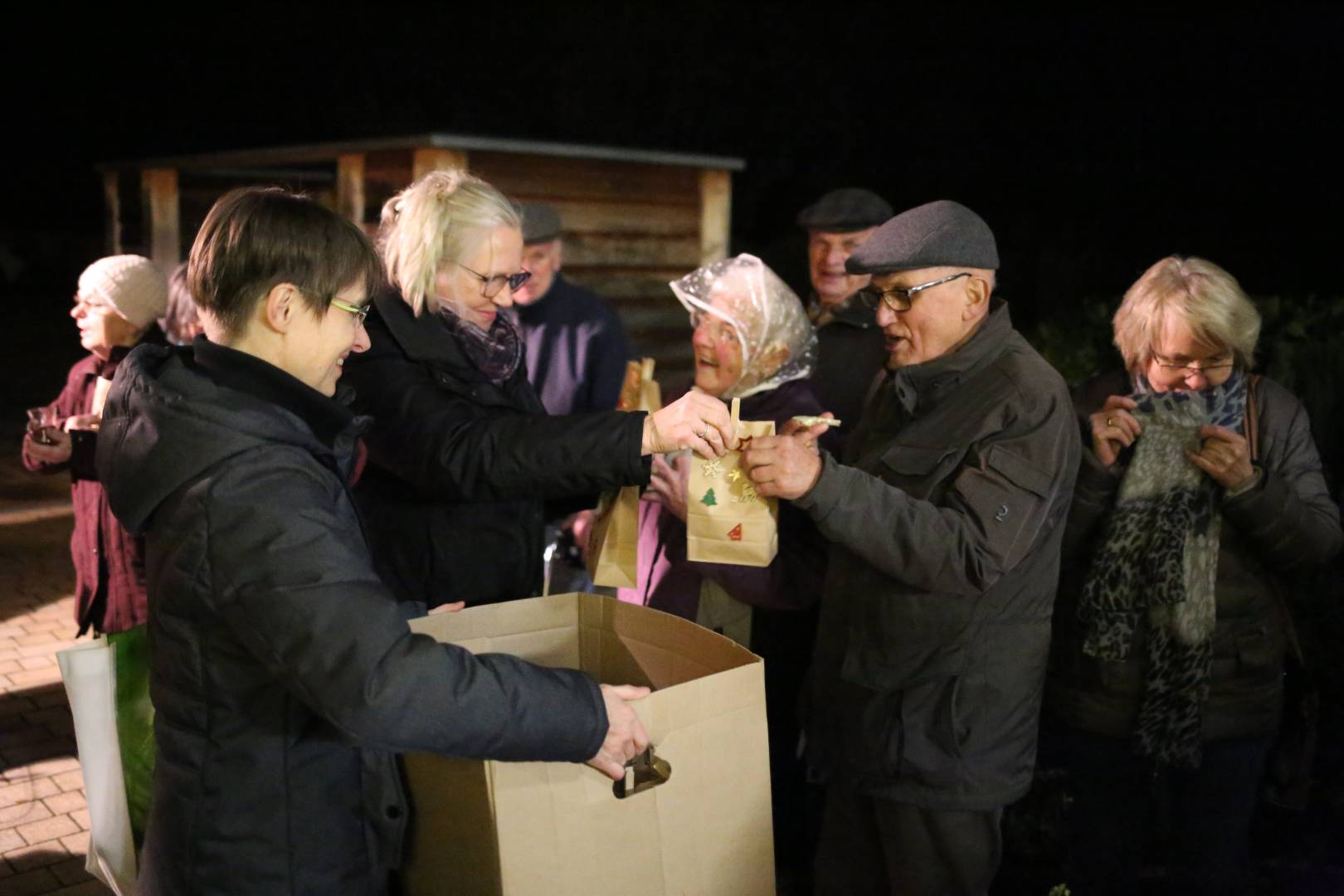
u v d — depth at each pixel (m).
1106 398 2.60
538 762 1.53
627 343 4.53
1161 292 2.39
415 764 1.67
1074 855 2.65
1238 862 2.54
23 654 4.47
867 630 2.23
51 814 3.31
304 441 1.52
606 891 1.63
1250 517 2.31
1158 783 2.57
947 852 2.21
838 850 2.41
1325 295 8.48
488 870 1.58
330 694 1.40
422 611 2.01
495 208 2.21
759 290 2.67
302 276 1.53
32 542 5.90
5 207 15.98
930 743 2.17
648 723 1.63
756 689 1.75
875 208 3.80
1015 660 2.19
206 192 6.58
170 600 1.50
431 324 2.17
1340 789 3.06
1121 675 2.45
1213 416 2.39
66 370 10.66
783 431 2.45
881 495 2.05
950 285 2.18
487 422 2.06
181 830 1.55
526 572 2.36
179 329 3.79
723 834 1.74
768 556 2.17
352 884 1.64
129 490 1.51
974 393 2.18
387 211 2.27
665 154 5.29
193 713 1.53
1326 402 3.20
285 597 1.41
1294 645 2.51
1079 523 2.46
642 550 2.90
